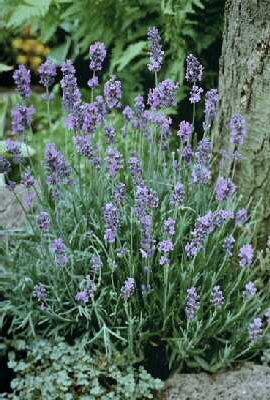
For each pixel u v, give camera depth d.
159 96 1.15
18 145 1.17
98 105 1.19
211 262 1.17
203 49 1.83
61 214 1.21
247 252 1.09
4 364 1.17
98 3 1.94
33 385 1.09
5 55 2.46
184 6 1.76
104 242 1.18
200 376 1.13
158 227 1.17
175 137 1.78
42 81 1.22
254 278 1.24
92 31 2.01
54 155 1.12
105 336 1.11
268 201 1.26
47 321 1.19
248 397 1.09
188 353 1.13
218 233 1.15
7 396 1.13
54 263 1.15
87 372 1.10
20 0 2.24
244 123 1.16
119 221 1.09
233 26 1.27
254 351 1.17
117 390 1.09
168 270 1.12
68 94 1.18
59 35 2.33
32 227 1.20
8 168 1.16
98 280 1.13
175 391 1.10
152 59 1.17
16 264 1.20
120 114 1.87
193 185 1.23
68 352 1.13
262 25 1.22
